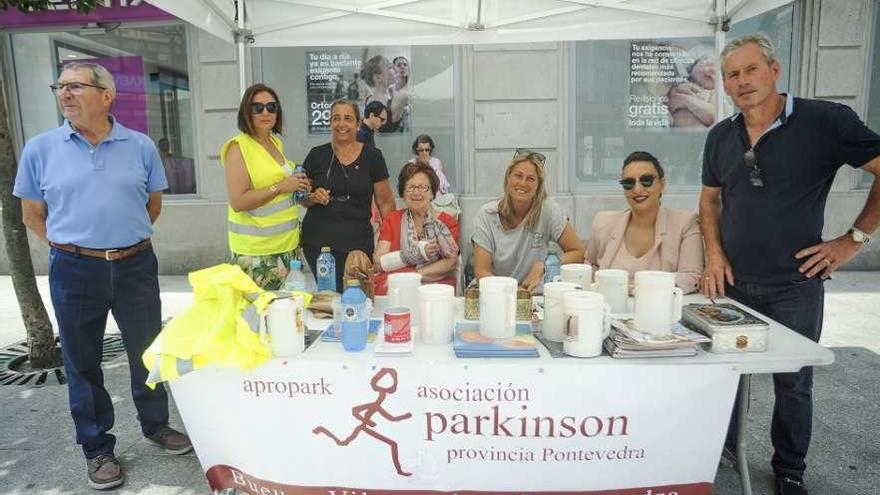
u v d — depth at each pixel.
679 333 1.99
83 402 2.67
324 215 3.46
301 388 1.98
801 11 6.41
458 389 1.92
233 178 3.11
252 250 3.19
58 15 6.71
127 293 2.72
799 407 2.44
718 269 2.54
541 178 2.88
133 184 2.66
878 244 6.61
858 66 6.43
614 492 2.01
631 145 6.75
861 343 4.39
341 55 6.65
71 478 2.77
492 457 1.99
